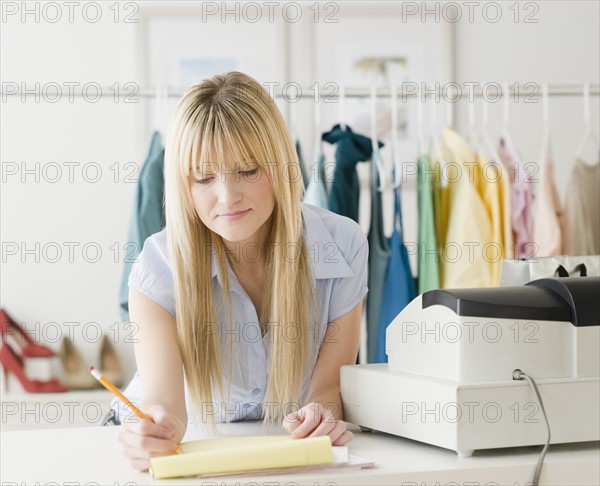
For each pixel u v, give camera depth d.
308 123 3.57
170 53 3.55
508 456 1.25
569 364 1.33
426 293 1.36
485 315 1.29
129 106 3.53
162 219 2.61
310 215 1.66
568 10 3.64
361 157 2.60
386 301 2.55
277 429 1.55
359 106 3.57
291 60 3.58
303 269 1.59
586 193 2.71
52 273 3.50
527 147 3.64
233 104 1.43
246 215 1.45
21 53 3.50
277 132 1.48
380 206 2.59
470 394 1.23
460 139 2.59
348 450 1.31
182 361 1.53
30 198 3.50
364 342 2.99
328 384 1.61
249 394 1.63
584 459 1.22
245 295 1.59
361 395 1.46
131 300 1.56
